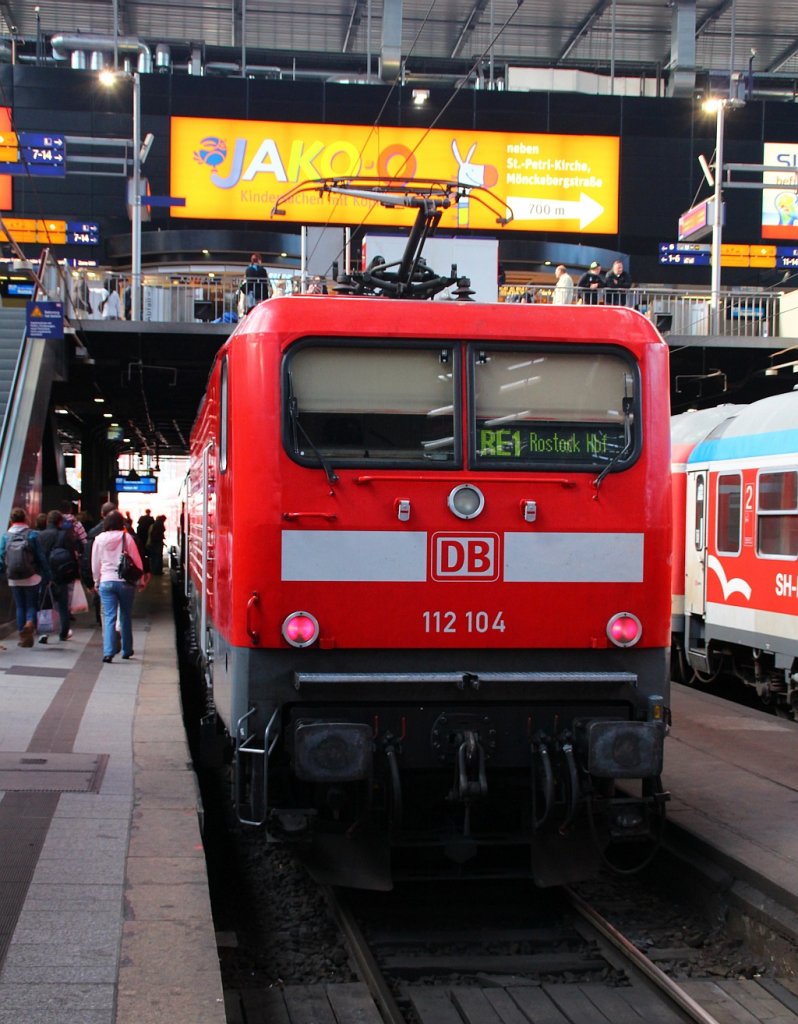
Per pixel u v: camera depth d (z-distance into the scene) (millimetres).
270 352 6008
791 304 22688
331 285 19109
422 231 8320
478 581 6109
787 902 5723
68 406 28234
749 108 36906
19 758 8008
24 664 12688
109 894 5258
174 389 25094
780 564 11914
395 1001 5219
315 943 6055
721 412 14469
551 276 33375
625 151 36656
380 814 6152
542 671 6180
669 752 9188
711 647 14109
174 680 11789
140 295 22125
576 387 6289
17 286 25297
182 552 20906
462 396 6160
